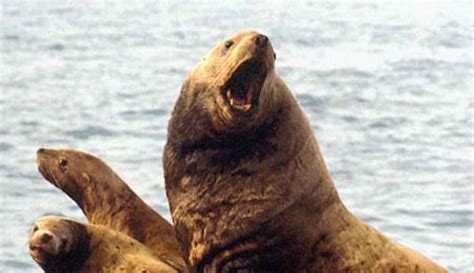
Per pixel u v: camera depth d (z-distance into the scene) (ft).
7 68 477.36
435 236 191.42
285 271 93.66
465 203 216.54
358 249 93.66
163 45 581.12
